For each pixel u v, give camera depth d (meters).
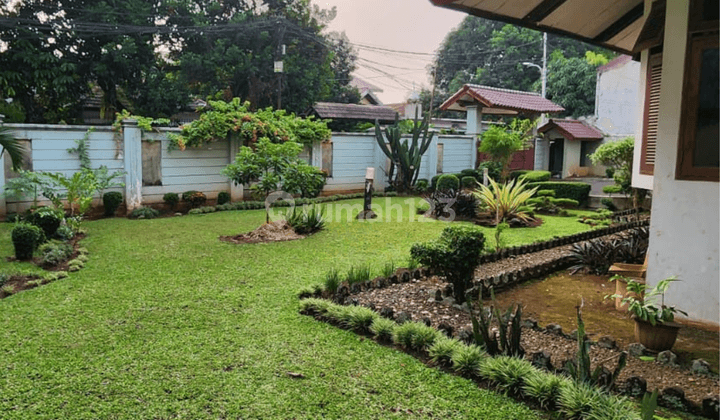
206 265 5.99
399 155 14.64
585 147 20.23
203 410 2.68
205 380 3.01
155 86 18.36
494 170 15.67
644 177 5.48
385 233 8.51
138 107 18.69
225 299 4.64
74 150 9.64
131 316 4.15
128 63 17.44
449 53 35.81
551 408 2.73
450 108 18.70
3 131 7.16
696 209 4.01
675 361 3.28
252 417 2.62
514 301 4.88
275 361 3.29
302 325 3.98
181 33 19.30
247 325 3.96
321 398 2.82
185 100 19.08
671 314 3.42
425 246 4.65
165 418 2.60
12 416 2.60
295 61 22.30
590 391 2.65
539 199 11.78
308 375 3.10
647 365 3.29
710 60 3.89
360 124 20.19
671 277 4.02
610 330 4.07
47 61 15.71
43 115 17.39
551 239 7.64
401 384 3.00
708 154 3.94
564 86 25.47
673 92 4.07
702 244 3.99
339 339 3.70
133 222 9.38
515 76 31.84
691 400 2.73
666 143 4.14
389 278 5.29
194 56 18.89
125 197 10.40
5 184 8.91
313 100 22.80
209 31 19.09
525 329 3.97
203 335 3.74
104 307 4.38
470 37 35.50
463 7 4.47
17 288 4.94
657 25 4.84
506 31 32.84
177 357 3.34
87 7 17.06
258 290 4.96
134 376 3.06
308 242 7.62
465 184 14.91
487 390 2.94
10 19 15.20
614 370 2.97
